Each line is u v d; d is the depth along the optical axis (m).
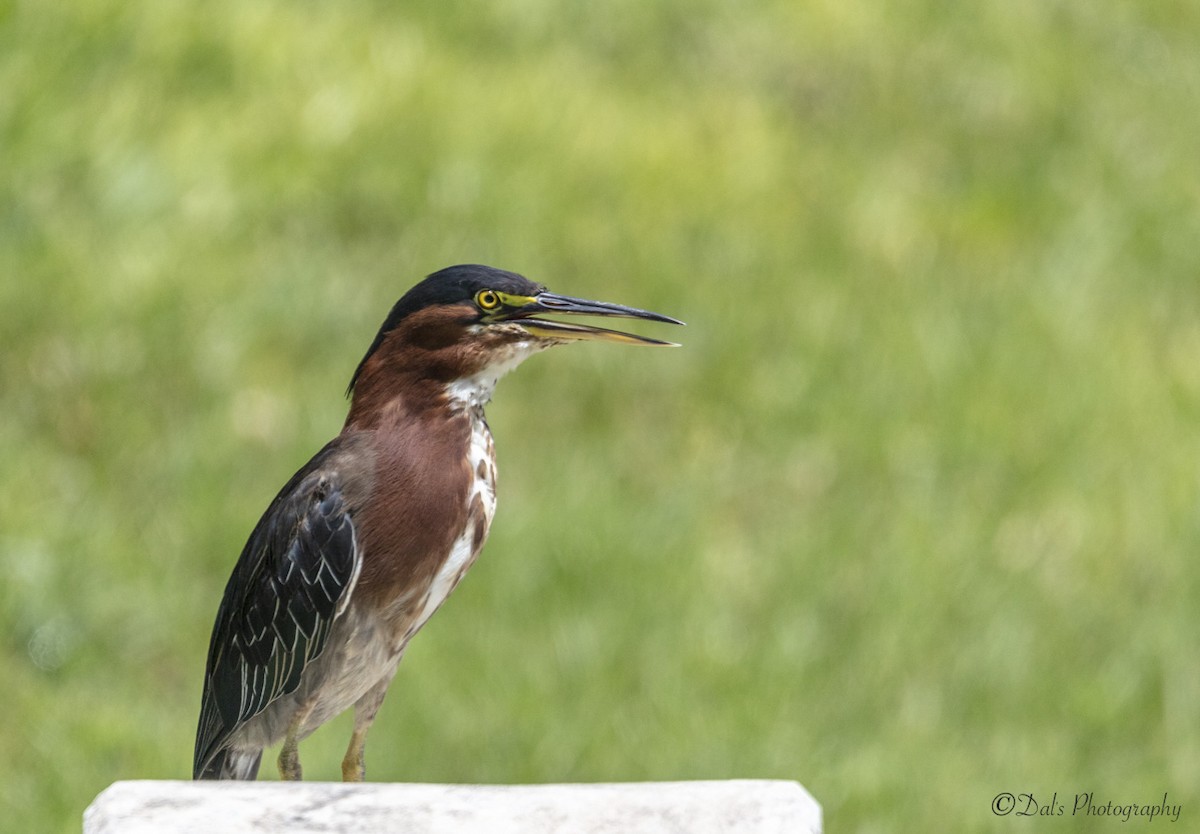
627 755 10.59
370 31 15.48
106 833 5.02
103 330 12.59
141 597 11.25
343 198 13.94
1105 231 16.41
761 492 12.89
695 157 15.34
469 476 7.18
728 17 17.52
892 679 11.46
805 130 16.55
